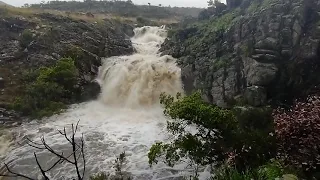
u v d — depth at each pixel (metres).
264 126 12.55
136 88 20.70
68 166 12.13
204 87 18.58
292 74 15.75
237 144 9.84
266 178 7.66
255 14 18.28
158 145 10.41
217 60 19.16
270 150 9.55
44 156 12.90
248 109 13.82
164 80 21.50
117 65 22.41
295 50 16.16
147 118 17.59
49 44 22.50
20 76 19.50
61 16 28.69
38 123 16.31
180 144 10.23
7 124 15.94
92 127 15.99
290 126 8.57
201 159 10.16
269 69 15.91
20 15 25.88
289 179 7.45
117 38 29.98
